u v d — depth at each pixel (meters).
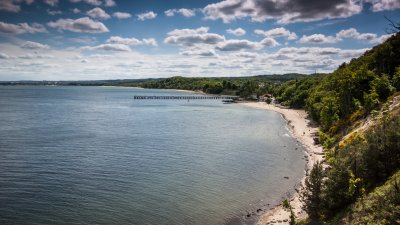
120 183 47.72
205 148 73.50
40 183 47.44
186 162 60.41
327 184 28.84
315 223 28.17
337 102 89.00
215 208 38.66
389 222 21.55
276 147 74.69
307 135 89.19
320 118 95.94
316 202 29.47
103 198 41.69
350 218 24.72
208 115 148.62
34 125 107.88
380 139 29.66
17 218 35.69
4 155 64.38
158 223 34.75
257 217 36.06
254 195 42.91
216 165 58.31
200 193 43.66
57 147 72.81
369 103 63.59
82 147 73.25
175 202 40.47
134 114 150.12
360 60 119.81
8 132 92.75
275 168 56.22
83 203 40.00
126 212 37.44
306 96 174.00
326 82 144.00
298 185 46.69
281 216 35.34
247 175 52.00
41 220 35.28
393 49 90.19
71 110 165.25
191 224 34.59
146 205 39.47
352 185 26.38
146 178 50.22
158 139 84.81
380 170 28.02
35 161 60.00
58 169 54.91
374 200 24.25
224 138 86.94
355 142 36.97
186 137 88.12
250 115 149.50
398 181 24.42
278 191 44.34
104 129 101.56
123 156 64.94
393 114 45.22
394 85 71.25
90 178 50.03
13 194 42.81
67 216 36.28
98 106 194.50
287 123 119.31
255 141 82.62
